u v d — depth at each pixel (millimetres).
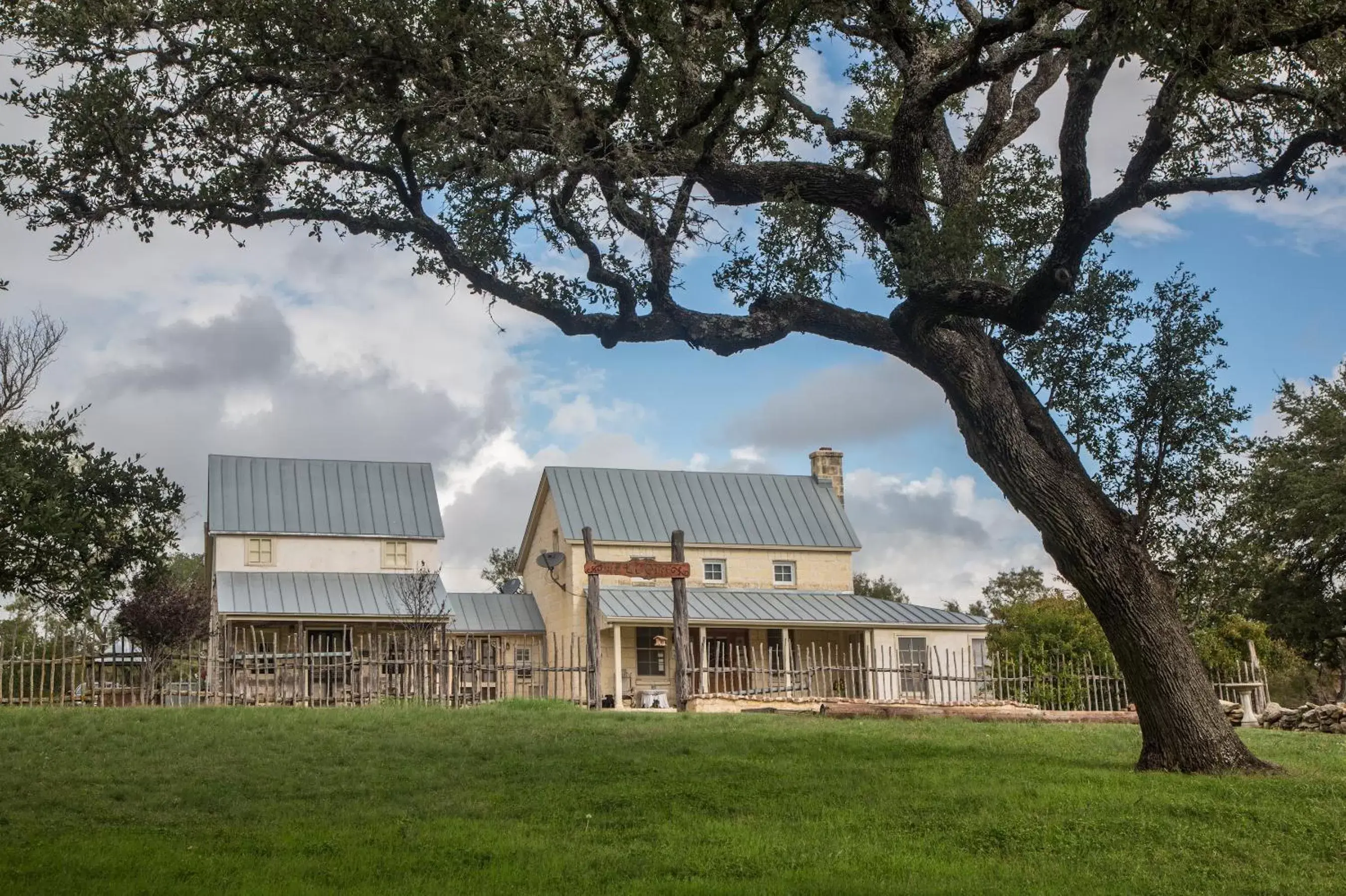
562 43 13953
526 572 47781
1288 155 13656
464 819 11258
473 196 14438
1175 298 15477
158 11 12609
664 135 14484
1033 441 14484
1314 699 53219
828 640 41250
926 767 14125
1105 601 14055
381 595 41094
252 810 11781
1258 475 36969
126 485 11203
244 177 13156
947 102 19031
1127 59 11578
